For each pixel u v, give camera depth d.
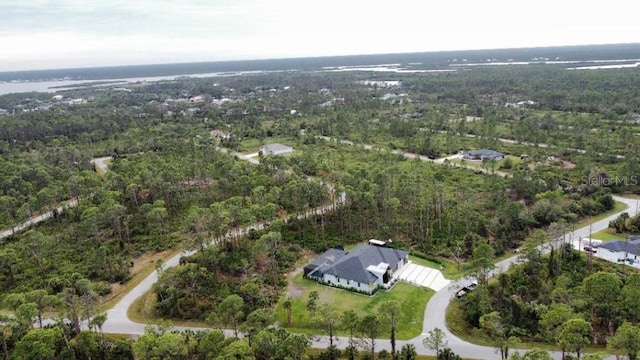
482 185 142.12
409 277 95.12
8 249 104.94
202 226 109.31
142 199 137.00
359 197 116.81
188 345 68.81
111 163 178.62
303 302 87.50
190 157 174.88
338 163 166.75
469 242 104.88
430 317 80.94
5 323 79.00
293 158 169.25
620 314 74.62
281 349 63.62
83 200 133.50
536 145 189.12
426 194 127.31
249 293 84.88
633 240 99.06
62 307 78.94
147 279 96.88
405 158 180.75
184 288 89.75
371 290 88.88
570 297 78.69
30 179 154.75
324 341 75.56
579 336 60.53
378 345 73.94
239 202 116.06
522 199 132.38
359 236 113.38
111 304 88.19
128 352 71.69
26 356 64.56
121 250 109.31
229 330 78.38
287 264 101.19
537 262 92.31
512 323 76.06
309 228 116.94
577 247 101.69
